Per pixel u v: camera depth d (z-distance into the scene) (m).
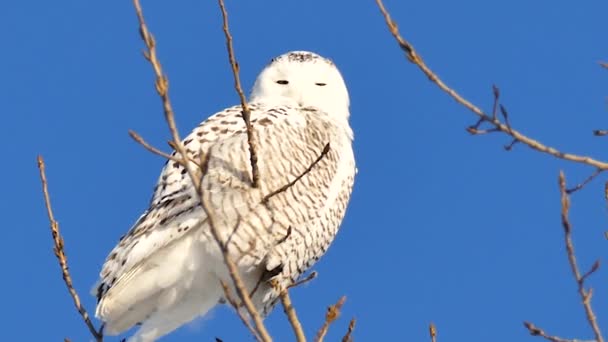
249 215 10.52
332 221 11.42
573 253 7.03
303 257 11.26
